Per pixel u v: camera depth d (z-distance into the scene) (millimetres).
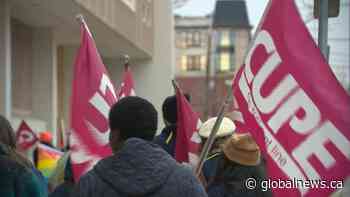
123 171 3086
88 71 4898
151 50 24219
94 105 4859
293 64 4270
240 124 4469
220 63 87125
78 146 4828
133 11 20234
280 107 4316
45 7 13781
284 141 4297
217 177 4934
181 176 3131
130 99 3260
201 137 5227
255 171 4875
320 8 6969
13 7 13820
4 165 4859
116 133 3258
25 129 10586
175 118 6250
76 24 16266
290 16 4281
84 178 3135
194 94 84000
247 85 4426
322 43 6961
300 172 4246
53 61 16703
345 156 4160
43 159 8648
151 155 3133
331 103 4188
